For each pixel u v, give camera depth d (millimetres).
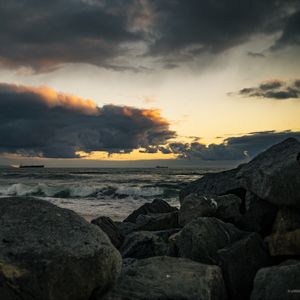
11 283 4395
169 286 5715
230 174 10586
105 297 5270
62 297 4543
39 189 35406
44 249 4715
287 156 7746
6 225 5152
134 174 79125
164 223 10445
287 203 7168
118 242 9375
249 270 6500
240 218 8500
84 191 34062
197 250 7012
